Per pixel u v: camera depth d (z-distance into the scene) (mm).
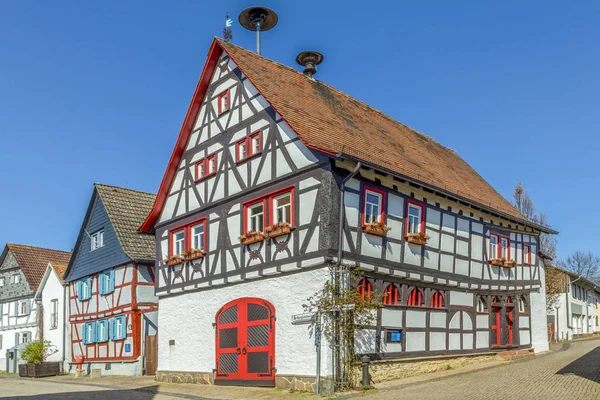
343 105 20812
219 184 19016
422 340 17422
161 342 20844
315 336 14703
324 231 14875
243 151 18312
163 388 18078
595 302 50531
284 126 16703
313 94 19625
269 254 16469
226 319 17875
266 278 16594
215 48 19531
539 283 24844
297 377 15086
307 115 17125
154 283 23938
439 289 18547
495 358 20875
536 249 25000
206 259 19047
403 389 14617
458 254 19438
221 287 18312
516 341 22547
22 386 20312
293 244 15711
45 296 32594
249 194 17594
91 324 27359
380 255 16188
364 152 16906
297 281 15570
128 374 23984
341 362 14617
